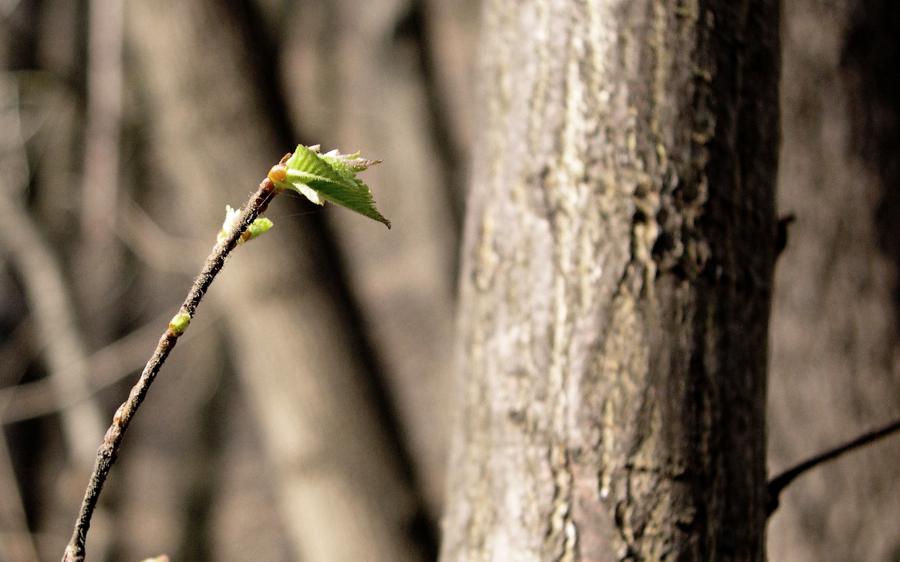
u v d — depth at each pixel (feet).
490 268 3.86
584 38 3.83
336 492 9.55
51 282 13.92
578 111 3.81
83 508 3.27
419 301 15.75
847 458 5.16
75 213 15.28
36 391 15.26
